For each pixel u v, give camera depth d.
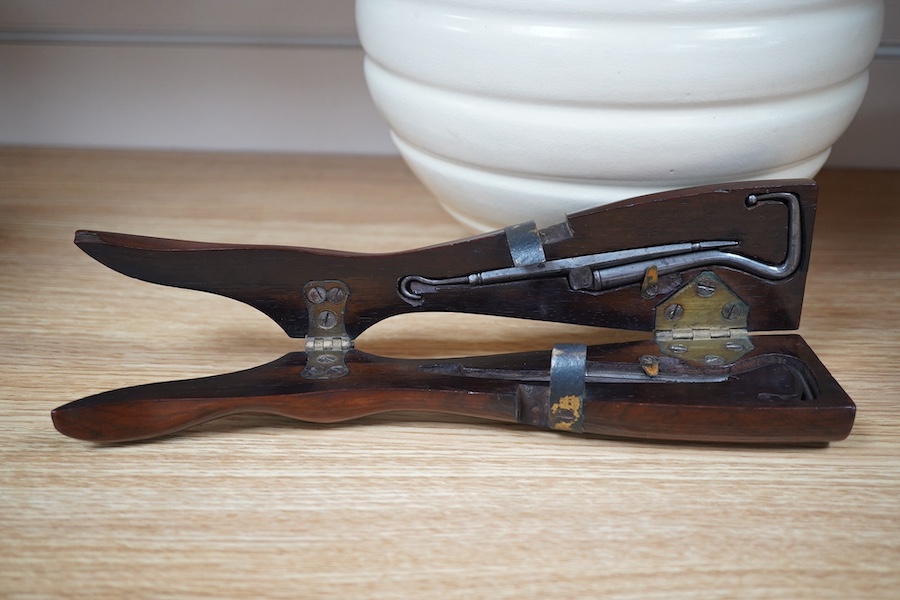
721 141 0.53
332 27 0.73
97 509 0.49
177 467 0.51
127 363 0.56
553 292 0.53
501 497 0.49
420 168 0.59
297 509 0.49
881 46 0.71
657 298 0.54
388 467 0.51
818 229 0.67
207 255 0.52
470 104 0.54
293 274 0.53
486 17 0.52
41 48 0.74
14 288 0.62
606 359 0.53
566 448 0.52
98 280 0.63
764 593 0.45
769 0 0.50
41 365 0.56
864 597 0.45
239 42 0.74
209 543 0.47
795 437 0.50
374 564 0.46
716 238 0.53
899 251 0.65
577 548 0.47
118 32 0.74
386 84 0.57
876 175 0.73
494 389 0.51
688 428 0.50
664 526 0.48
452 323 0.60
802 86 0.52
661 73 0.51
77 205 0.69
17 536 0.47
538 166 0.54
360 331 0.54
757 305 0.54
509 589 0.46
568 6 0.50
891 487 0.50
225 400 0.51
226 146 0.76
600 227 0.52
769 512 0.49
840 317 0.59
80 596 0.45
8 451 0.51
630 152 0.53
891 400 0.54
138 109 0.76
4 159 0.75
